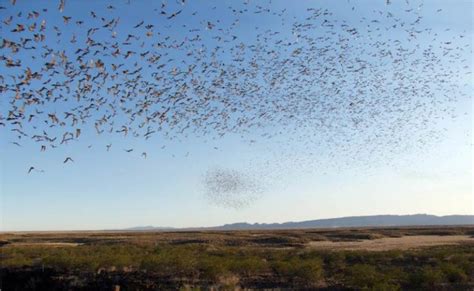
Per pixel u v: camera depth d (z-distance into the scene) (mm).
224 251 43812
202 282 24156
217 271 25031
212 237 75688
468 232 87188
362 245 57031
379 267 29406
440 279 22344
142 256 32781
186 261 28109
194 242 64438
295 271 25062
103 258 30438
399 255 35094
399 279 23406
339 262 31906
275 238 67562
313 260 28875
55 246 57188
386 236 78125
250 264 27406
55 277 25391
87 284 23234
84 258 30172
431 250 41094
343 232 87125
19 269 27844
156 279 24984
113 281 24016
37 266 29031
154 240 70188
